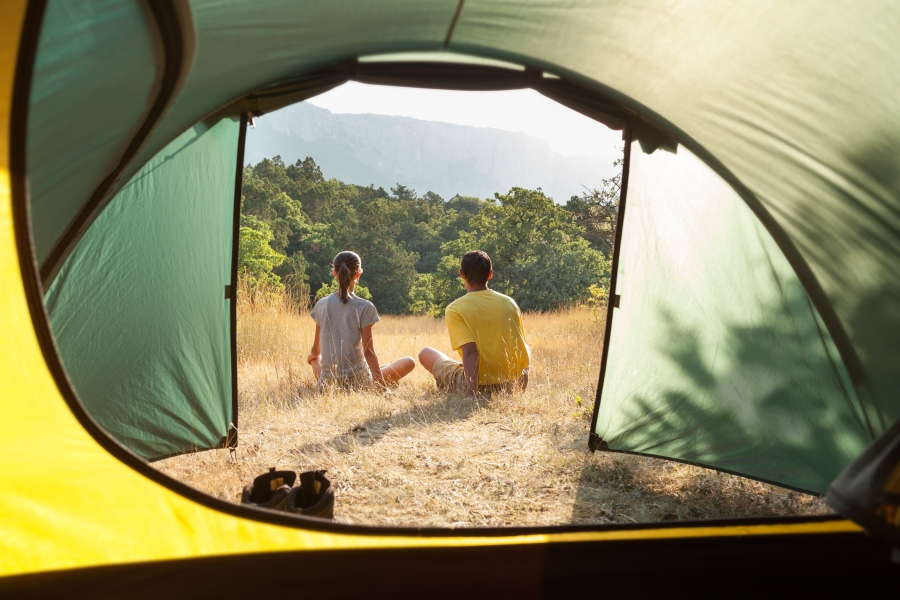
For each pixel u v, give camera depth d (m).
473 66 3.26
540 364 6.18
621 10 2.34
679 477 3.24
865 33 2.00
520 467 3.28
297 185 66.50
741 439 3.26
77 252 3.04
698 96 2.72
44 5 1.34
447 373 4.89
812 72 2.23
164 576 1.52
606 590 1.75
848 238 2.58
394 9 2.45
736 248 3.27
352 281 4.93
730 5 2.12
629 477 3.19
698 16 2.23
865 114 2.22
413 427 3.96
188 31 1.96
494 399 4.51
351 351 4.86
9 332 1.53
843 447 2.92
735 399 3.30
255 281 9.83
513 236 31.64
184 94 2.53
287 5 2.18
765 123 2.58
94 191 2.57
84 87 1.76
